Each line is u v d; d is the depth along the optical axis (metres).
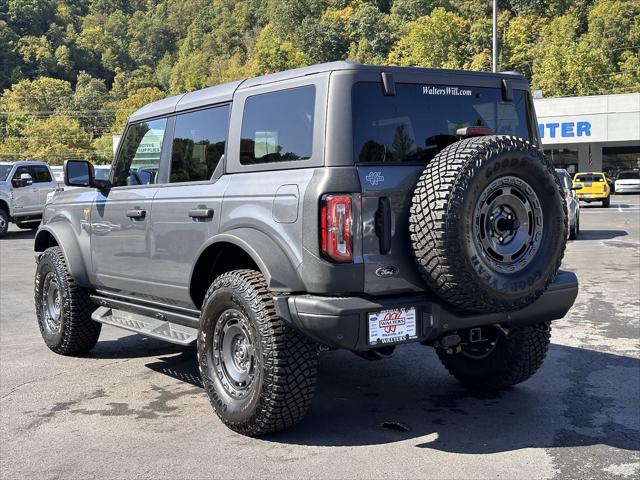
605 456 3.99
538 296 4.17
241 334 4.43
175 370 6.15
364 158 4.06
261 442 4.30
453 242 3.81
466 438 4.32
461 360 5.42
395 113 4.23
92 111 180.12
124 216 5.65
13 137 158.75
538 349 5.10
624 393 5.21
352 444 4.24
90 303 6.51
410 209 4.03
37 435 4.49
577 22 137.88
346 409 4.95
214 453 4.12
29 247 18.14
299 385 4.17
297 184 4.08
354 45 177.12
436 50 139.50
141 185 5.62
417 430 4.48
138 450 4.20
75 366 6.30
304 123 4.20
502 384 5.23
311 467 3.88
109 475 3.82
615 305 8.70
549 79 101.44
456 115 4.52
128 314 6.01
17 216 21.23
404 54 150.50
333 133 4.02
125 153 5.91
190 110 5.20
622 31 127.31
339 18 186.25
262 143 4.48
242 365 4.46
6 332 7.89
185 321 5.20
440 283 3.92
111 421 4.75
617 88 99.81
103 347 7.10
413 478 3.71
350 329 3.87
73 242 6.40
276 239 4.16
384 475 3.75
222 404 4.47
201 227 4.78
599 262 12.93
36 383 5.75
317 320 3.89
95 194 6.18
